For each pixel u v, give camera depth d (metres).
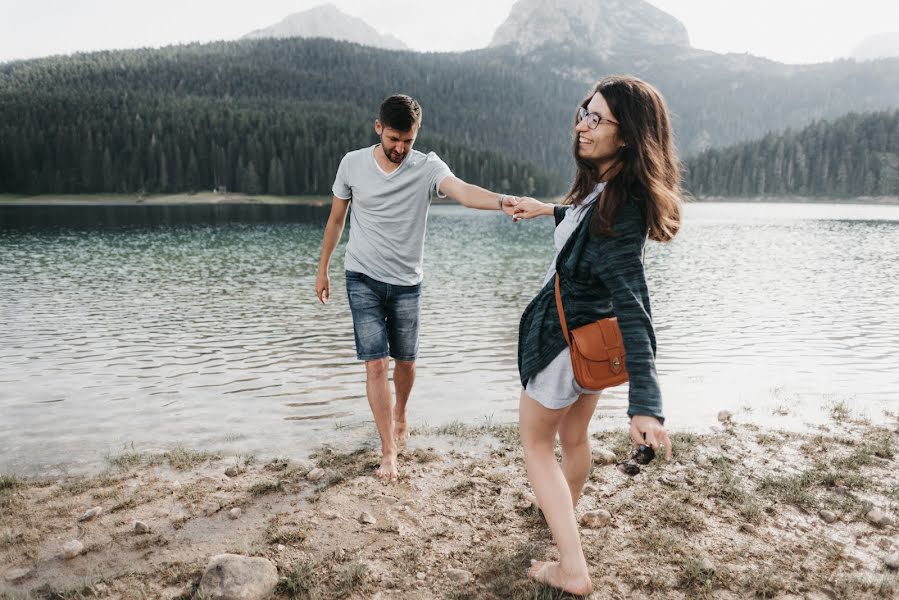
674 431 4.38
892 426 4.51
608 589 2.29
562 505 2.20
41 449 4.03
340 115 175.75
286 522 2.83
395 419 4.09
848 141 153.88
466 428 4.41
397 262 3.50
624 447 3.91
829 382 6.12
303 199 112.81
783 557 2.54
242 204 104.94
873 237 37.16
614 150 1.93
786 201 151.38
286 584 2.31
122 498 3.11
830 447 3.97
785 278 17.11
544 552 2.56
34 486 3.32
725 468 3.53
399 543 2.64
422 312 10.95
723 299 13.00
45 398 5.33
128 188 109.19
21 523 2.83
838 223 57.12
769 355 7.51
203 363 6.79
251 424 4.57
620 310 1.81
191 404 5.13
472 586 2.32
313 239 33.50
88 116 120.69
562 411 2.18
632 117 1.85
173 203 105.56
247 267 19.28
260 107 170.88
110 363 6.80
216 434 4.33
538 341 2.10
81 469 3.65
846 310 11.45
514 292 13.78
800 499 3.10
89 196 106.56
